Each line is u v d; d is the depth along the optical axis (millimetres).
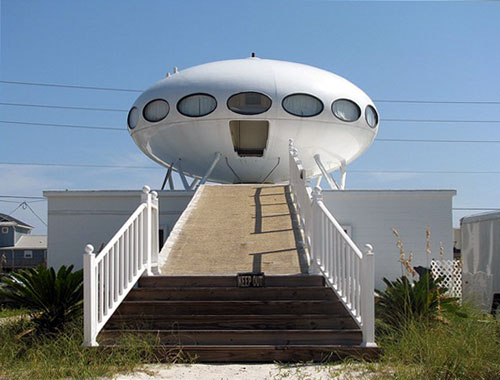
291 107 19656
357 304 7348
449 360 6102
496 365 6059
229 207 13852
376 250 16609
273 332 7445
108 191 17391
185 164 21875
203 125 19734
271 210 13500
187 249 10875
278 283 8711
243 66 20219
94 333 7062
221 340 7441
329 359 6992
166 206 17406
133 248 8336
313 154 20969
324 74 21016
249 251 10727
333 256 8250
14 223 48344
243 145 23438
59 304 8789
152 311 8062
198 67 20922
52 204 17453
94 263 7137
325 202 16703
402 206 16734
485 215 12086
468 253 12898
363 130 21016
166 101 20062
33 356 6832
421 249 16641
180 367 6719
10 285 9758
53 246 17344
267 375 6328
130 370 6457
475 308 9672
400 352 6867
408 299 8477
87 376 6094
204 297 8398
